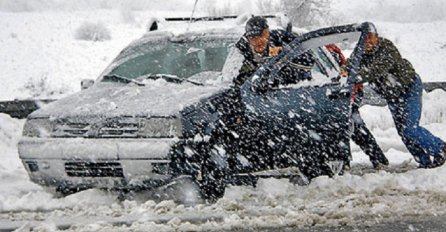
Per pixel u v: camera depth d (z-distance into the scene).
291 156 14.98
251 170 14.74
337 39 15.41
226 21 17.70
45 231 11.80
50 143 13.82
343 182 15.01
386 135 24.47
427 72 43.84
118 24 57.75
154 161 13.23
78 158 13.52
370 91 21.98
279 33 16.38
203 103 13.97
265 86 14.67
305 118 14.98
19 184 16.45
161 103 13.97
